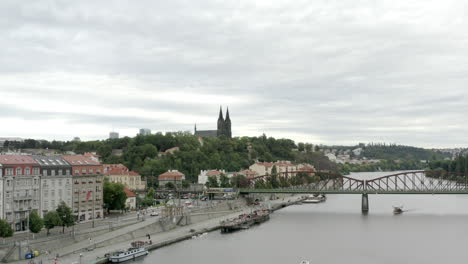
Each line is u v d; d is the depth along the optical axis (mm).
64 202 167000
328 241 188125
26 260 136875
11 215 161375
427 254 166250
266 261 154375
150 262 149625
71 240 158500
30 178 169500
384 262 155875
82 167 194625
